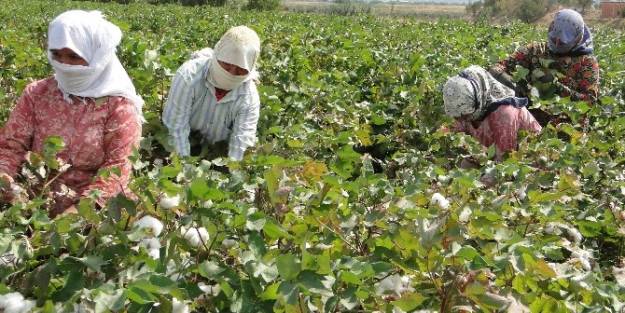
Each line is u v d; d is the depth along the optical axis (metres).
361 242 2.37
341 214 2.36
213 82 3.74
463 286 2.00
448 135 4.39
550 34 4.89
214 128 3.93
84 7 25.03
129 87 3.10
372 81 6.61
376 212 2.36
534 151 3.83
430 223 2.19
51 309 1.72
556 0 66.62
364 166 2.88
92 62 2.95
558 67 4.93
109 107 3.02
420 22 19.06
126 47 5.78
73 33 2.88
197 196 2.08
